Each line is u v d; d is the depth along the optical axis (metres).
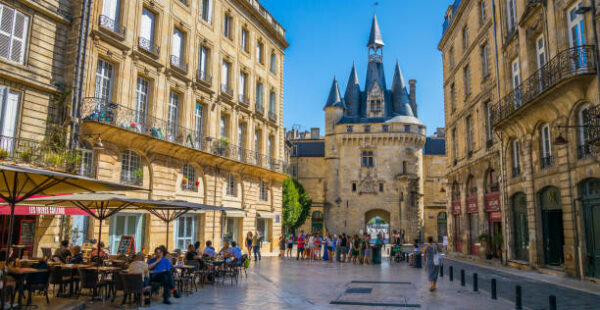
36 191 8.34
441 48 33.44
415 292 12.66
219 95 25.33
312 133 68.88
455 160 29.22
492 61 22.58
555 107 15.77
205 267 13.94
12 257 14.31
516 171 20.23
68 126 16.06
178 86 22.14
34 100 15.38
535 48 18.14
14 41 14.88
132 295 11.50
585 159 14.26
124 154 18.77
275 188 32.25
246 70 28.72
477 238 25.33
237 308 9.89
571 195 15.09
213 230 24.17
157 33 20.92
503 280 15.45
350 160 58.56
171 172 21.17
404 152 57.75
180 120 22.33
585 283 13.83
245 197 27.81
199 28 23.92
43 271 9.66
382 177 57.31
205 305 10.23
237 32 27.84
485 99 23.53
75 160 15.42
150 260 11.84
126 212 18.77
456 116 29.09
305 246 27.83
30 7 15.36
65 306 9.22
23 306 9.02
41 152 14.90
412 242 55.44
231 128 26.64
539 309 9.85
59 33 16.50
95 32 17.30
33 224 15.21
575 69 14.07
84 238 16.62
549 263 17.47
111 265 13.02
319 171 62.69
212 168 24.47
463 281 14.00
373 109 60.25
